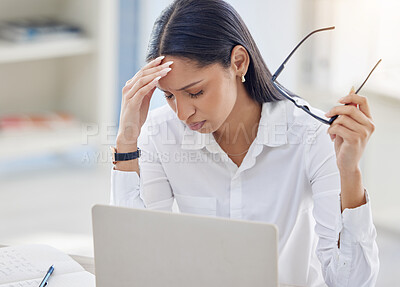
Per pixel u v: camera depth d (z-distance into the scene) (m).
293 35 4.27
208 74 1.63
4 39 4.47
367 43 4.05
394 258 3.43
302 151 1.83
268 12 4.34
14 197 4.36
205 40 1.61
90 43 4.65
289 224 1.90
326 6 4.12
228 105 1.70
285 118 1.84
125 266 1.31
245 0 4.43
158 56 1.68
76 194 4.46
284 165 1.86
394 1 3.96
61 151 5.08
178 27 1.62
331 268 1.64
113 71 4.77
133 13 4.79
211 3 1.65
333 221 1.76
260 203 1.89
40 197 4.39
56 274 1.64
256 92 1.80
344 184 1.58
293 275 1.96
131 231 1.28
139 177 1.88
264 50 4.40
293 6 4.24
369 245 1.59
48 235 3.82
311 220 1.92
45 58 4.84
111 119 4.84
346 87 4.07
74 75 4.87
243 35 1.71
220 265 1.24
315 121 1.83
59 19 4.81
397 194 3.71
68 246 3.66
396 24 3.97
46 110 4.96
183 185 1.95
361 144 1.53
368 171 3.72
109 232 1.30
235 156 1.88
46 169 4.88
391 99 3.69
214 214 1.94
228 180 1.91
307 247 1.94
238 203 1.90
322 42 4.18
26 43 4.43
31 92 4.87
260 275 1.22
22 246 1.79
